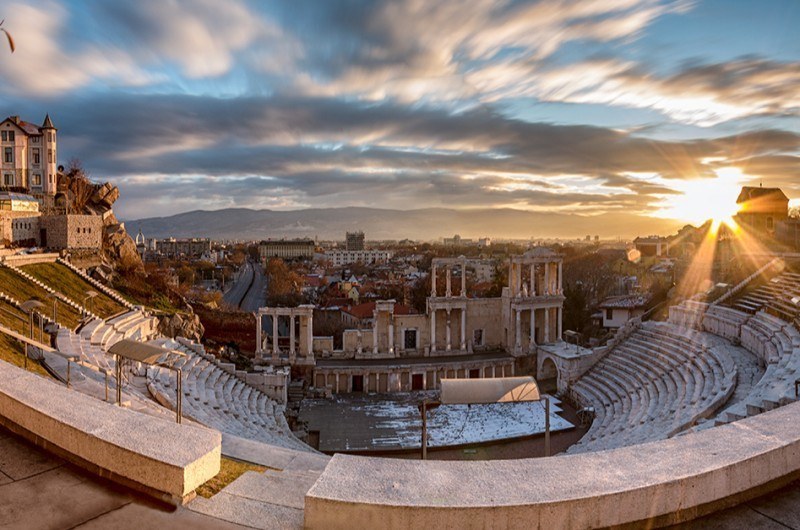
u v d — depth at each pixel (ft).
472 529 21.67
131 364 117.08
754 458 25.11
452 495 22.57
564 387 180.45
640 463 25.14
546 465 25.29
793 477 26.37
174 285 315.99
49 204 290.56
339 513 22.08
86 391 80.48
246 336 275.39
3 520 23.38
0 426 32.76
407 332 216.74
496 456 128.67
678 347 160.25
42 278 175.22
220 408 119.03
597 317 290.15
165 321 223.30
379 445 134.92
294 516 24.72
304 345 199.31
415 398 182.70
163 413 77.41
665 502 23.18
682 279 275.80
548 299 217.36
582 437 136.26
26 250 210.79
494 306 223.30
